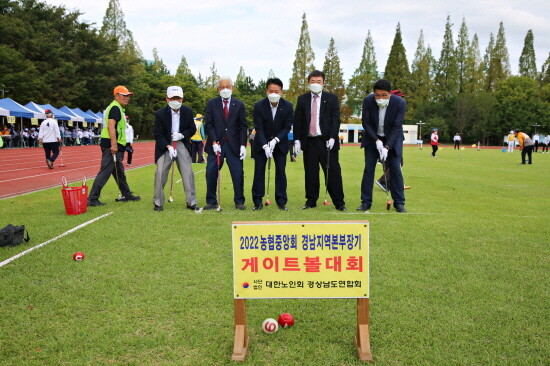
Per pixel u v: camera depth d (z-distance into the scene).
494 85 69.75
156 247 4.37
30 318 2.84
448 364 2.34
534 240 4.71
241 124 6.57
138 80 47.66
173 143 6.27
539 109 57.72
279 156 6.56
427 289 3.34
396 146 6.38
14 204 6.77
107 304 3.05
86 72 42.12
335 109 6.51
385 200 7.57
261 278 2.36
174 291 3.28
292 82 66.19
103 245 4.42
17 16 37.44
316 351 2.48
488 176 12.35
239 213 6.14
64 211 6.18
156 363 2.34
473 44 68.75
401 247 4.41
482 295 3.23
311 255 2.34
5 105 23.14
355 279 2.35
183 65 81.75
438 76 67.44
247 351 2.46
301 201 7.41
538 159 22.41
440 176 12.23
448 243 4.57
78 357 2.40
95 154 21.19
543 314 2.92
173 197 7.77
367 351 2.37
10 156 18.55
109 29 59.91
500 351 2.47
